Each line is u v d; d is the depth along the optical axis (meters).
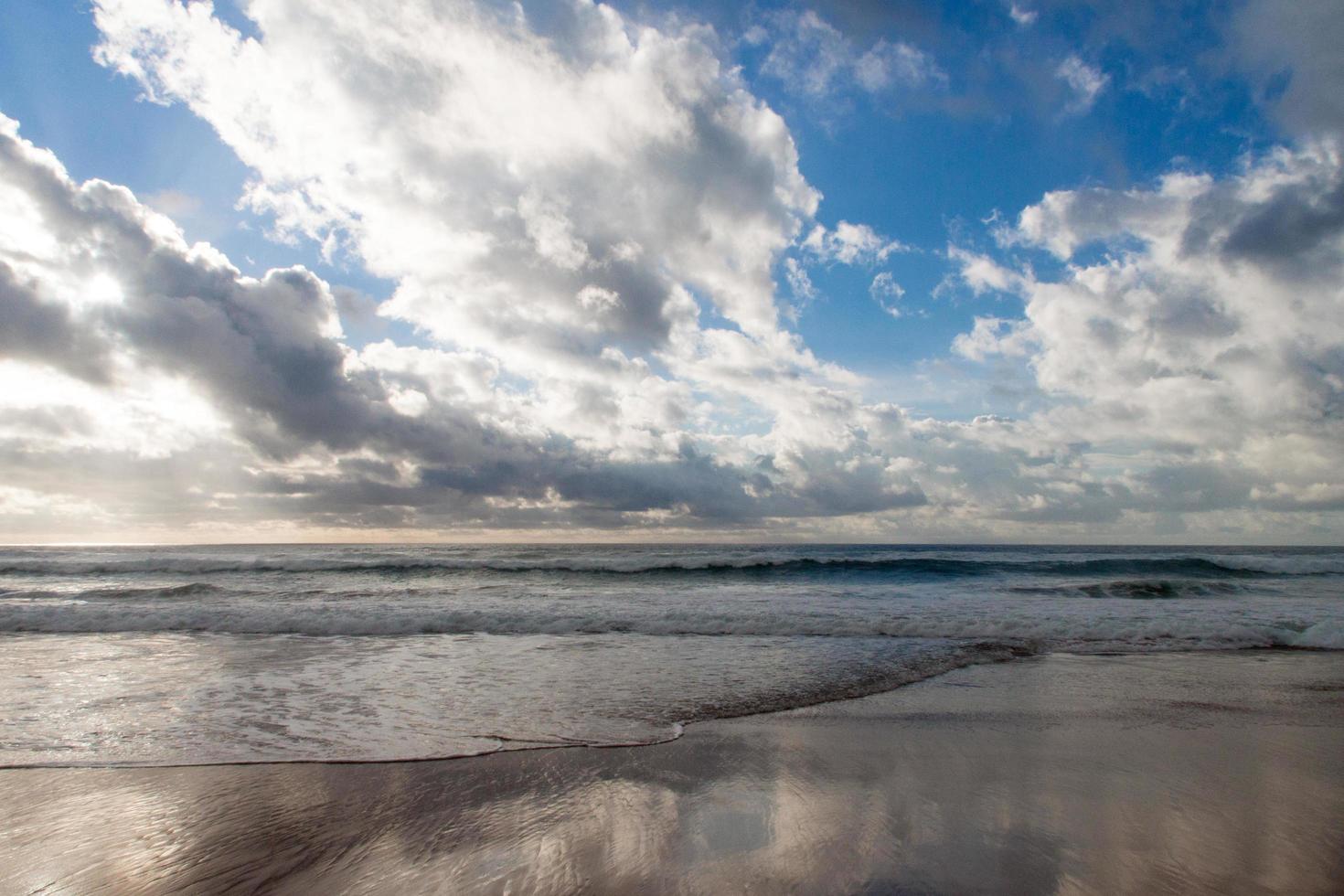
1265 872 2.91
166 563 27.98
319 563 27.47
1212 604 14.91
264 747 4.89
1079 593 18.88
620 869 2.95
